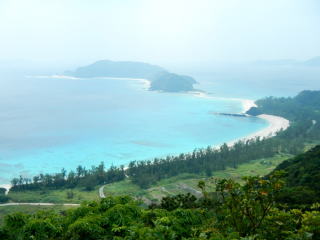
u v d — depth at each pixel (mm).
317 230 10156
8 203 117000
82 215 13562
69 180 141000
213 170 153625
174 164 157750
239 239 9992
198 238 10680
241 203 11398
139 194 123188
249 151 178625
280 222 11219
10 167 188875
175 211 13562
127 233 11875
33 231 12438
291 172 67188
